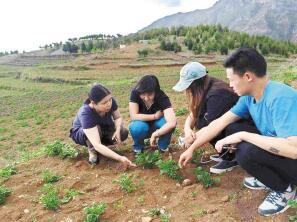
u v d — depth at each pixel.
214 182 1.72
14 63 57.59
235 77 1.33
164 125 2.05
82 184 1.92
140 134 2.12
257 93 1.36
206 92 1.76
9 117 11.38
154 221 1.54
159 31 51.97
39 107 13.02
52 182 1.98
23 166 2.26
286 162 1.34
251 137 1.36
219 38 44.28
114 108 2.18
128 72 30.64
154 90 2.00
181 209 1.59
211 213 1.52
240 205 1.53
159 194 1.72
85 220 1.60
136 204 1.68
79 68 34.09
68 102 13.76
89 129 2.01
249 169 1.42
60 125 8.42
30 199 1.83
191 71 1.74
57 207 1.72
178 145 2.28
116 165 2.07
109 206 1.68
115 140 2.26
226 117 1.61
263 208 1.44
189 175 1.85
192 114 1.88
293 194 1.42
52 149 2.35
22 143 7.16
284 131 1.26
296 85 3.43
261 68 1.30
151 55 39.38
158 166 1.90
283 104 1.27
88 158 2.24
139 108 2.16
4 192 1.87
